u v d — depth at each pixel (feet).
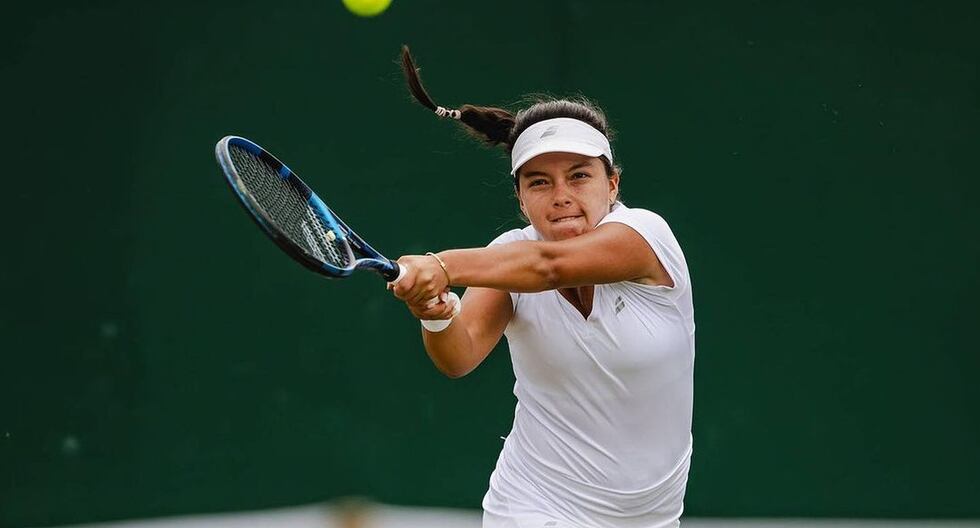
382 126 81.56
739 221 80.53
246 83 81.05
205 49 80.74
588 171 39.91
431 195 81.71
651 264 38.83
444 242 81.71
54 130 80.18
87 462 80.69
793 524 80.84
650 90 80.89
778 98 80.23
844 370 80.43
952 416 80.02
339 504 82.12
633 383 40.47
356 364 82.02
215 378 81.35
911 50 79.61
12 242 80.07
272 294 81.56
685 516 81.46
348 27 81.30
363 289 82.12
